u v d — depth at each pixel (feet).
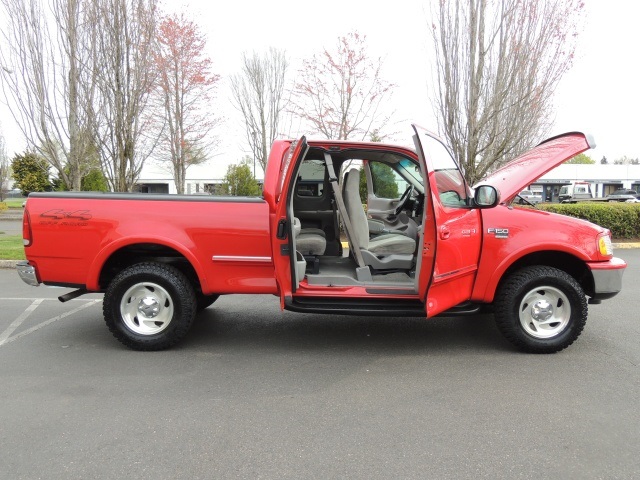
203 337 17.06
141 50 34.99
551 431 10.32
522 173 15.29
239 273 15.03
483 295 14.83
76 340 16.66
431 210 13.78
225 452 9.55
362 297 15.08
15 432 10.30
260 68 77.36
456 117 36.65
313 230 18.67
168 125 67.72
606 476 8.75
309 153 17.75
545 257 15.55
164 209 14.85
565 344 14.84
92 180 80.12
